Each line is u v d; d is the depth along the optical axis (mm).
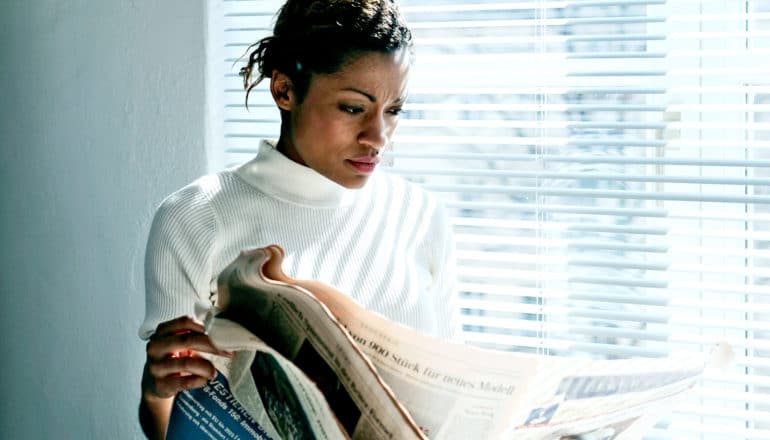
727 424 1680
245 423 1029
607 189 1707
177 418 1058
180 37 1835
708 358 1032
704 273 1690
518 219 1761
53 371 1957
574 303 1744
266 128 1888
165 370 1040
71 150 1907
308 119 1244
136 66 1858
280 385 908
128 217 1888
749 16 1605
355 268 1317
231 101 1893
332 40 1191
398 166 1824
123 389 1919
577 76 1695
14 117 1931
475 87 1764
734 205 1679
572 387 927
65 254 1930
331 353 858
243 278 921
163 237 1257
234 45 1877
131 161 1876
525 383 889
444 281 1415
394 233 1363
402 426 832
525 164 1754
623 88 1681
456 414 920
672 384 1003
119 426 1928
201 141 1839
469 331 1802
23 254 1953
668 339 1651
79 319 1932
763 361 1610
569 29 1719
